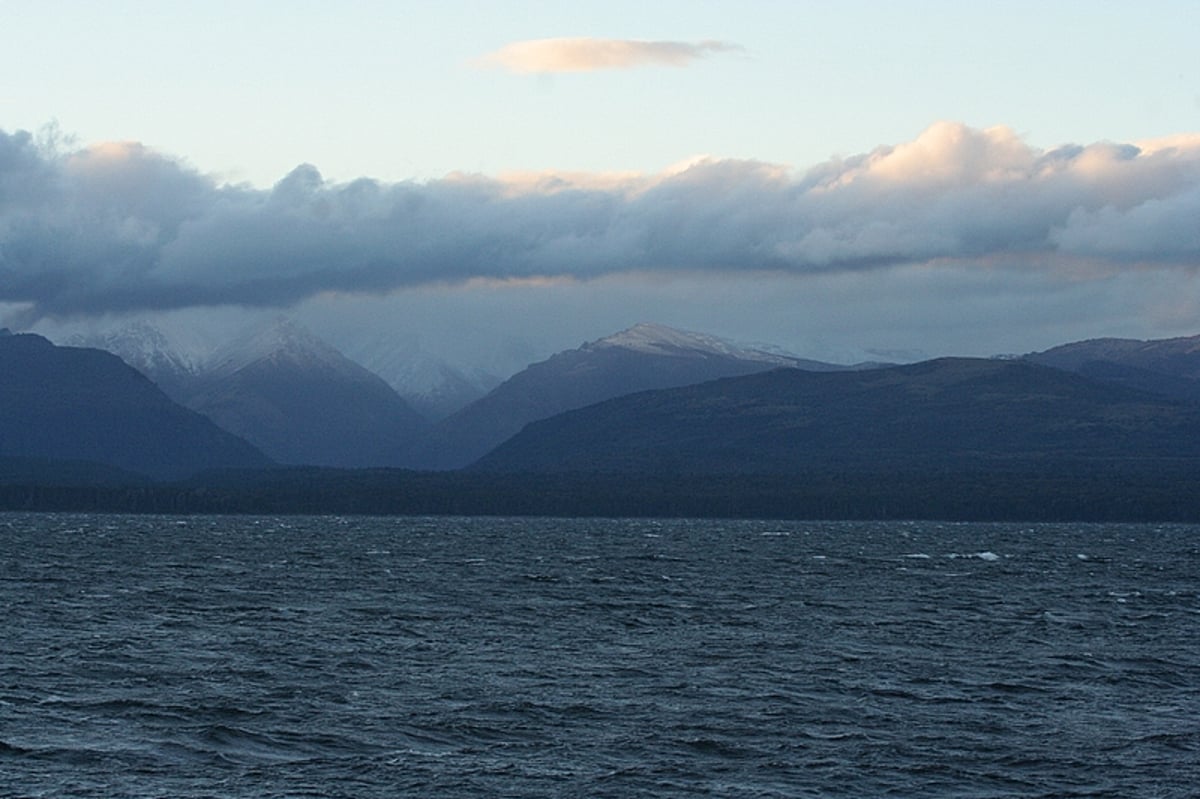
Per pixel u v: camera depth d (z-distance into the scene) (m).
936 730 73.44
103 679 85.44
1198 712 79.69
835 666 95.31
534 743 69.00
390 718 74.25
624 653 100.94
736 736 71.19
